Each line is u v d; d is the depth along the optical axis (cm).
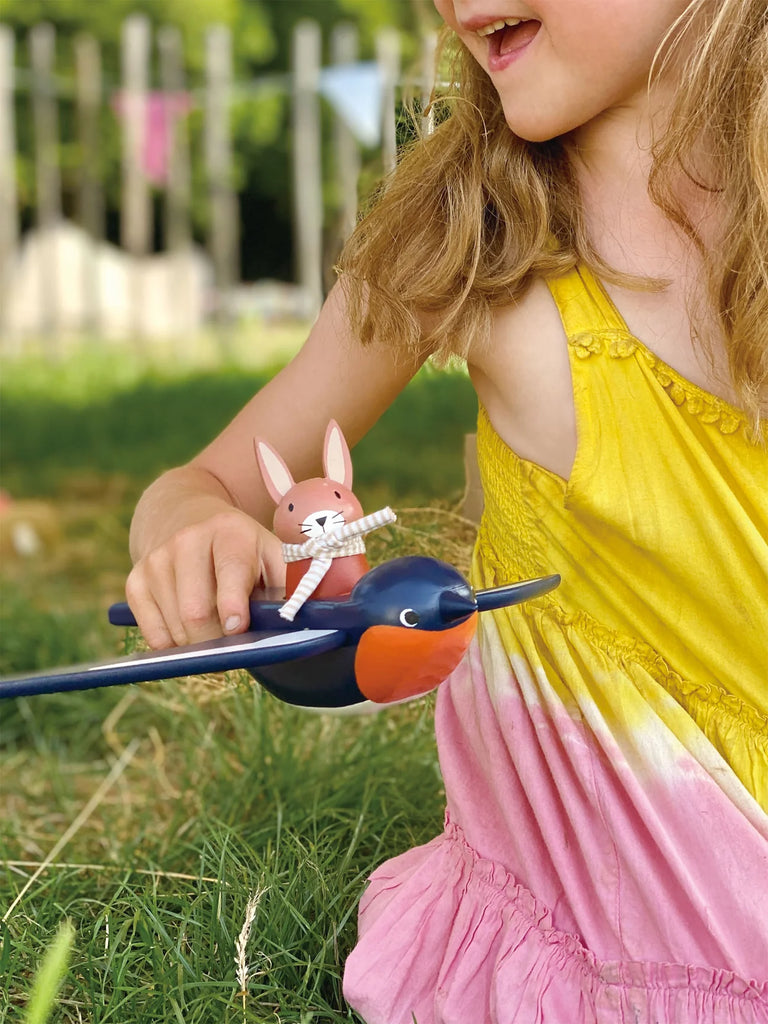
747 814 118
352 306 139
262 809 192
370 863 165
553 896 123
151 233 1440
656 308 122
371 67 698
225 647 93
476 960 125
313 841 170
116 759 235
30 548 396
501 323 126
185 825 191
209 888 158
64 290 1190
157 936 147
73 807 213
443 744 138
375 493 393
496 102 132
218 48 948
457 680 137
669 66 120
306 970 142
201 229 1526
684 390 119
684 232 121
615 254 124
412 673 96
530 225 126
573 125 121
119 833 201
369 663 96
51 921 158
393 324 133
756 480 118
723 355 119
